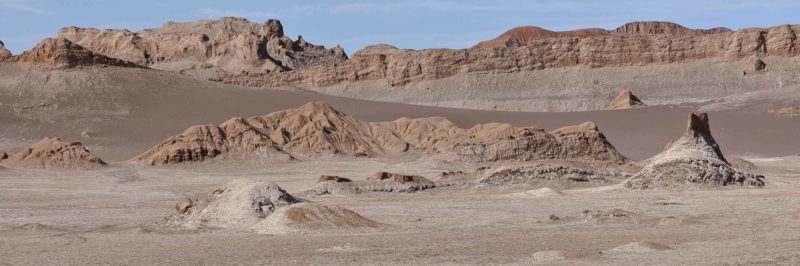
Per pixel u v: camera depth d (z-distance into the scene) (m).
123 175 111.19
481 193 77.06
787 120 179.25
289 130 144.38
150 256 40.34
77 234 50.97
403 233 47.91
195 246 43.38
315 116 149.25
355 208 63.88
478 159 122.12
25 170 109.88
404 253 39.53
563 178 81.81
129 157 162.50
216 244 43.91
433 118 162.00
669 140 166.12
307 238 45.50
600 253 37.91
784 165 115.75
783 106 195.25
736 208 57.97
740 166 102.00
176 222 52.09
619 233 46.06
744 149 157.75
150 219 58.66
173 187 95.75
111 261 39.03
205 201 53.34
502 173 82.25
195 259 39.09
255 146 127.50
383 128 149.50
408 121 160.00
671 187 73.38
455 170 115.06
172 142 127.12
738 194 67.94
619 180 82.75
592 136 124.75
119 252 41.94
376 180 81.06
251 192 52.72
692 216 54.00
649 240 42.69
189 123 185.62
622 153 157.25
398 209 62.66
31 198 80.19
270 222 49.66
